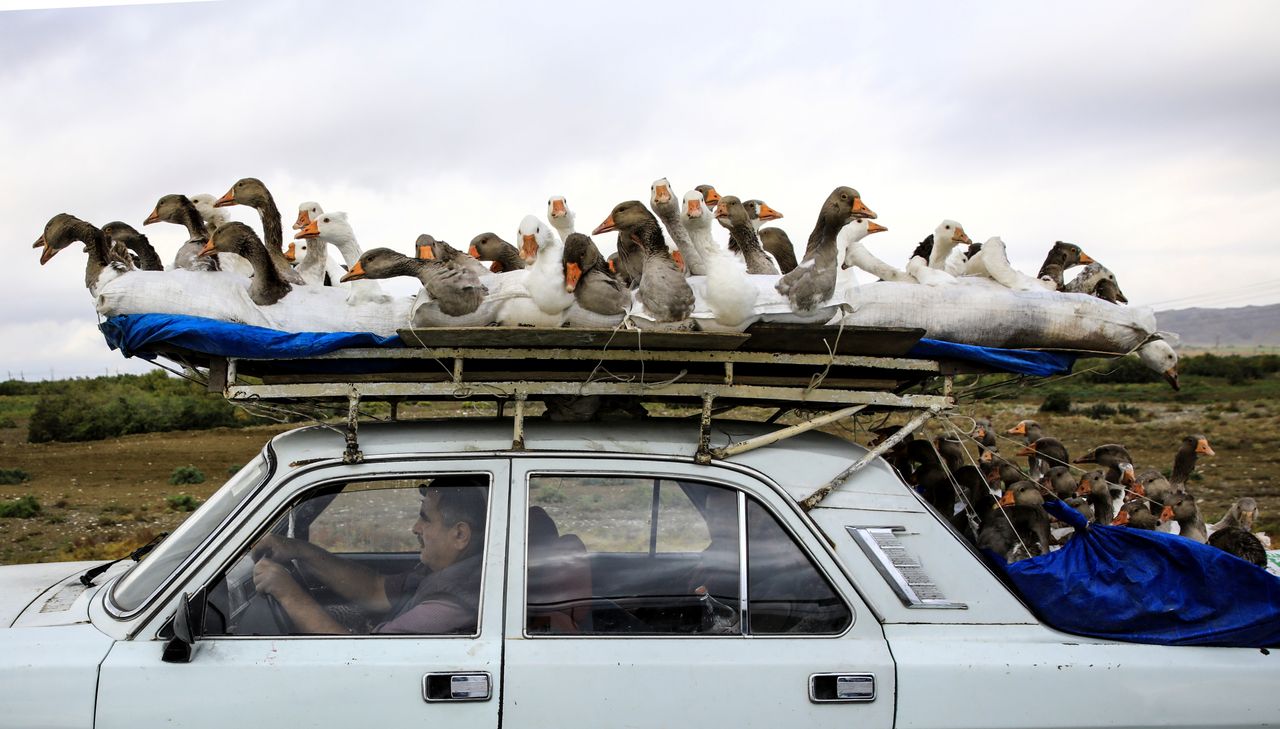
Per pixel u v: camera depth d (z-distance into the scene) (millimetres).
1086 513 5566
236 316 3561
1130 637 3346
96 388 40000
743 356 3623
